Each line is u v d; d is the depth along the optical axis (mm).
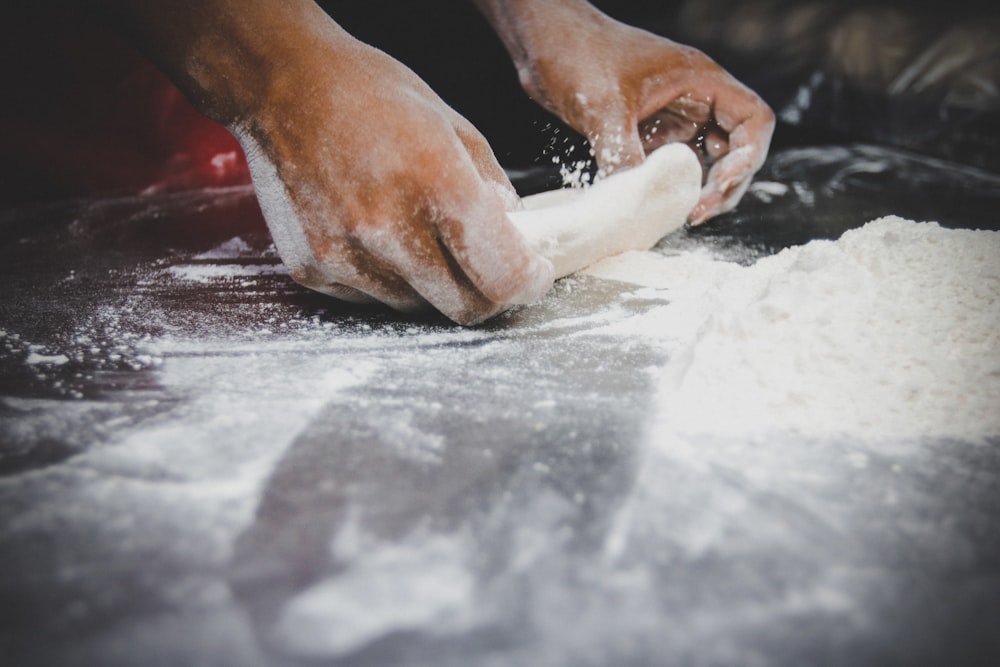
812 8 2418
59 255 1312
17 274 1204
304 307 1021
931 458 622
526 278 811
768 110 1359
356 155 772
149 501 562
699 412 691
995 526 529
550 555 500
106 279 1171
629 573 481
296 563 491
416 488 578
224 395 746
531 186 1626
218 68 823
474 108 1899
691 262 1124
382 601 456
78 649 415
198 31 811
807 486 582
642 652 414
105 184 1756
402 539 517
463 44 2062
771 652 413
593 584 471
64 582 470
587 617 442
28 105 1659
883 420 667
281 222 858
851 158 1880
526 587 469
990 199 1556
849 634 427
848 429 661
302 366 819
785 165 1831
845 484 585
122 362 833
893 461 617
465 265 793
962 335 757
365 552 502
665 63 1349
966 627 433
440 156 766
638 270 1119
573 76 1319
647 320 937
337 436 660
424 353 852
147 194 1781
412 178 763
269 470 604
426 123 776
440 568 487
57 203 1693
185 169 1809
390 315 978
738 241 1313
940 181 1696
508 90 1945
